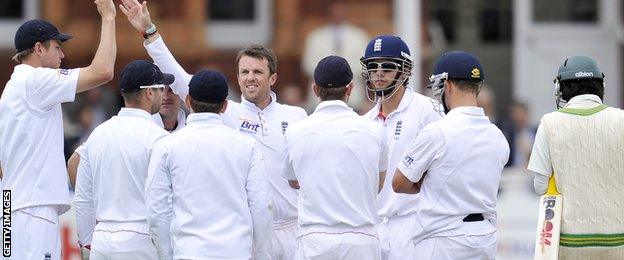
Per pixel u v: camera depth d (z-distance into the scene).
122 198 29.14
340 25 66.56
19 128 29.56
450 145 28.12
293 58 69.94
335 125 28.31
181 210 27.52
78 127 60.00
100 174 29.28
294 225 31.56
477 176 28.22
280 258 31.28
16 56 30.31
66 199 30.03
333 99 28.64
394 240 30.36
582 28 72.38
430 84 29.27
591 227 28.45
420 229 28.58
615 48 72.19
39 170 29.62
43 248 29.59
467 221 28.33
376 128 28.67
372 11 69.00
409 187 28.58
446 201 28.31
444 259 28.28
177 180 27.52
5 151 29.83
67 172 31.33
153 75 29.47
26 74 29.72
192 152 27.48
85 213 29.88
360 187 28.19
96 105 63.44
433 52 71.75
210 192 27.42
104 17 30.03
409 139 30.61
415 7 51.00
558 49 72.31
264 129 31.28
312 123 28.44
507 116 65.31
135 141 29.20
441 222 28.31
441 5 74.50
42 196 29.62
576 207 28.50
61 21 70.31
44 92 29.53
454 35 74.56
